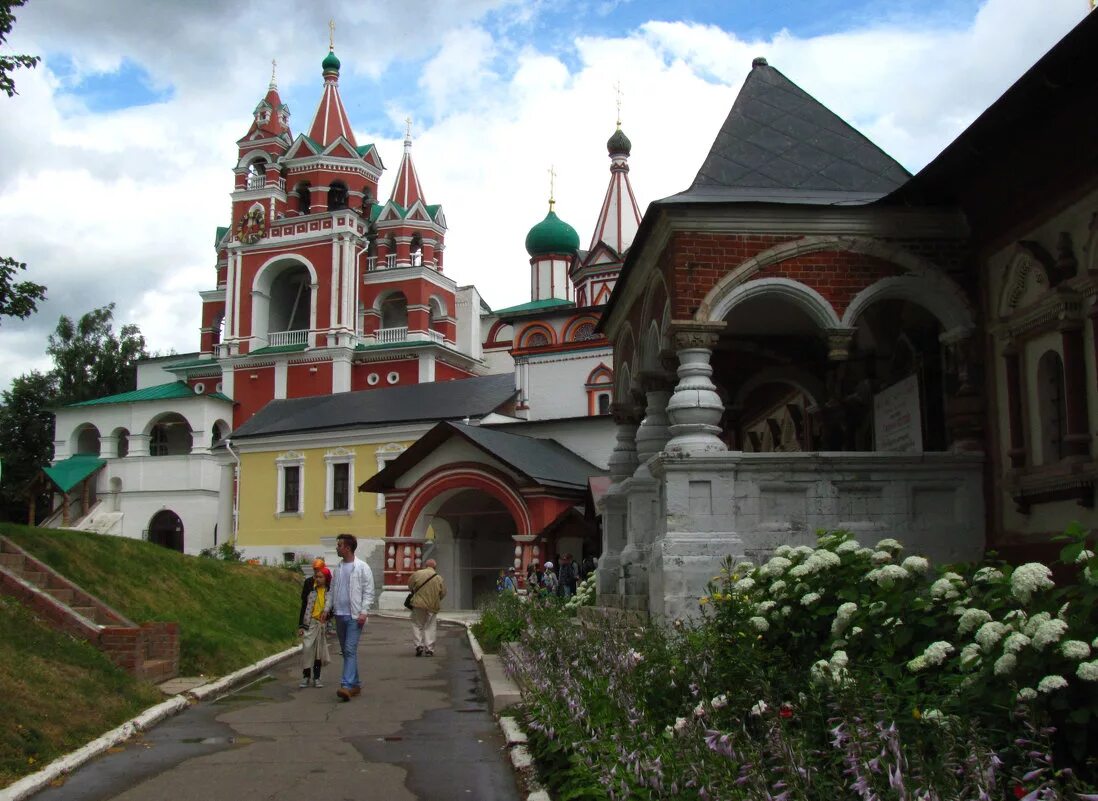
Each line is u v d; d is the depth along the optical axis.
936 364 14.40
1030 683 5.28
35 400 70.62
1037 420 11.22
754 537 11.88
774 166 13.93
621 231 57.66
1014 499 11.40
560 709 7.47
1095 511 10.15
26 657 9.91
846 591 7.45
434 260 63.97
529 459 34.50
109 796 7.16
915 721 5.12
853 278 12.57
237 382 60.19
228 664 13.83
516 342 53.72
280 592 20.98
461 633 23.84
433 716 10.72
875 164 14.12
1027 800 4.08
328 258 59.88
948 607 6.59
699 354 12.41
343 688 11.98
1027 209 11.19
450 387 48.62
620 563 16.58
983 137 10.86
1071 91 9.79
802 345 18.31
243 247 61.56
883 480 12.12
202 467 56.69
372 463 44.22
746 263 12.47
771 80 15.44
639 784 5.50
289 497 45.91
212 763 8.23
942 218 12.59
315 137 62.81
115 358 73.06
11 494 64.75
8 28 13.13
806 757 4.82
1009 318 11.60
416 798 7.10
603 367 47.03
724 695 6.19
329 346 58.34
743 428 24.55
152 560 17.33
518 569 32.12
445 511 36.97
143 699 10.57
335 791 7.30
